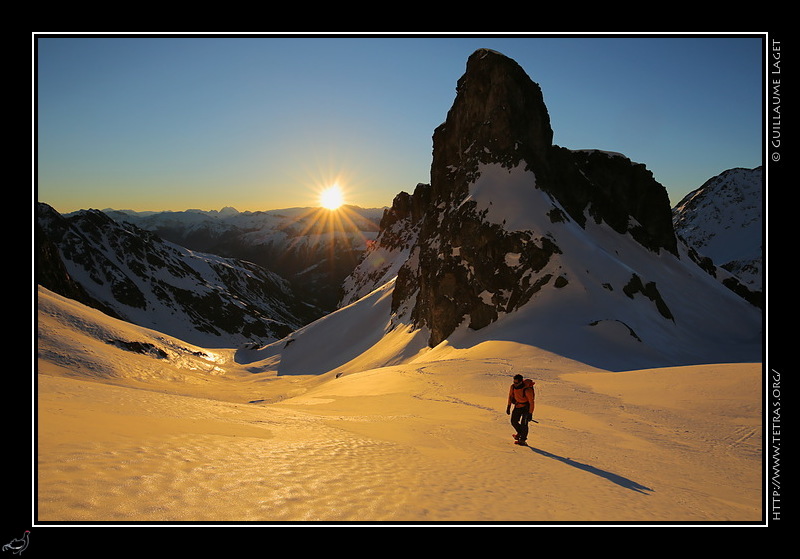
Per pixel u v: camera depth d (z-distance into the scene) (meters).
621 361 54.75
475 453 12.46
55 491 5.33
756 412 20.22
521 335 63.72
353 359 118.94
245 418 14.40
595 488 9.70
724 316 94.25
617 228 108.81
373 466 9.16
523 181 93.88
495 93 102.06
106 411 10.68
